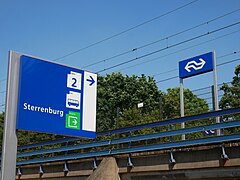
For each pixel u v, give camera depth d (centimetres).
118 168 2211
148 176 2064
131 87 5459
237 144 1716
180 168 1894
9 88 1516
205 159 1798
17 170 2939
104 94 5403
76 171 2467
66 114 1711
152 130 3525
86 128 1795
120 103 5347
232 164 1694
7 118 1491
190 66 2548
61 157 2564
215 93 2380
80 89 1792
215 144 1777
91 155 2372
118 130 2361
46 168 2695
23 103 1548
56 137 4500
